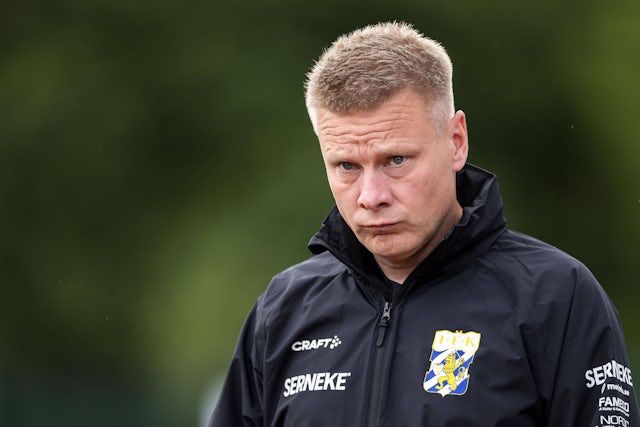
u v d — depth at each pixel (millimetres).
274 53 64375
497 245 11750
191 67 66250
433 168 11234
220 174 65125
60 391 40594
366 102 11023
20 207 66938
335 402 11523
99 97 67312
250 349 12711
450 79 11555
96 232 66938
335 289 12211
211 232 63688
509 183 62406
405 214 11133
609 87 63781
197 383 41312
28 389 40438
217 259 61781
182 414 40938
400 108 11047
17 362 66062
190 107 66312
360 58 11156
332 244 12039
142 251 66875
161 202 66875
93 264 66688
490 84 62938
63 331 66812
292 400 11812
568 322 11078
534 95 63188
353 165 11250
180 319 64312
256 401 12547
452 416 10945
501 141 63438
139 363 65312
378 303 11844
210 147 65750
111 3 68188
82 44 67750
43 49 67625
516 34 63125
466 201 12266
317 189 60062
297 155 61844
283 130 63219
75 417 40531
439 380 11133
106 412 40625
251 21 65375
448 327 11344
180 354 63781
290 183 60625
